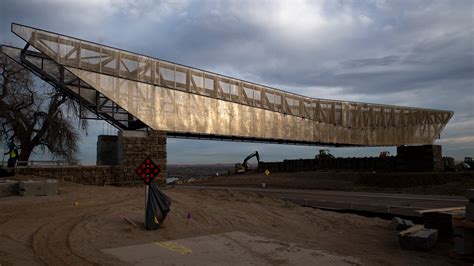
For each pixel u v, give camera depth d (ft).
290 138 161.17
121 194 71.46
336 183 170.71
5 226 41.91
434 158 181.47
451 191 117.08
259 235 40.86
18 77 110.01
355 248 36.47
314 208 74.79
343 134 191.52
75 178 91.66
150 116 106.11
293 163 256.32
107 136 107.45
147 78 106.83
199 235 39.78
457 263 31.55
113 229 40.81
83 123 121.29
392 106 218.79
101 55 98.22
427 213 42.29
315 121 176.35
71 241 35.37
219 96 128.06
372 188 145.38
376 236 44.14
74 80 99.45
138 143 99.76
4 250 31.63
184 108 116.16
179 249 33.19
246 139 153.17
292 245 35.88
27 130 113.50
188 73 117.91
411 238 35.94
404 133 225.76
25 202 57.98
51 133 115.24
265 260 30.22
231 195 87.10
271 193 124.47
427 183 139.03
